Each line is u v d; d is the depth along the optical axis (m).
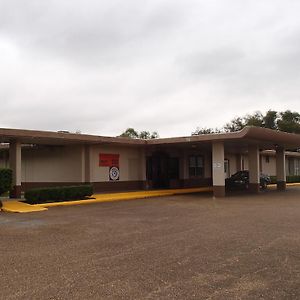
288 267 7.44
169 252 8.71
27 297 5.79
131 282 6.51
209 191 30.75
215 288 6.18
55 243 9.78
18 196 22.53
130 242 9.87
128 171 29.97
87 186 22.41
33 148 28.88
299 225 12.70
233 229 11.88
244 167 42.53
